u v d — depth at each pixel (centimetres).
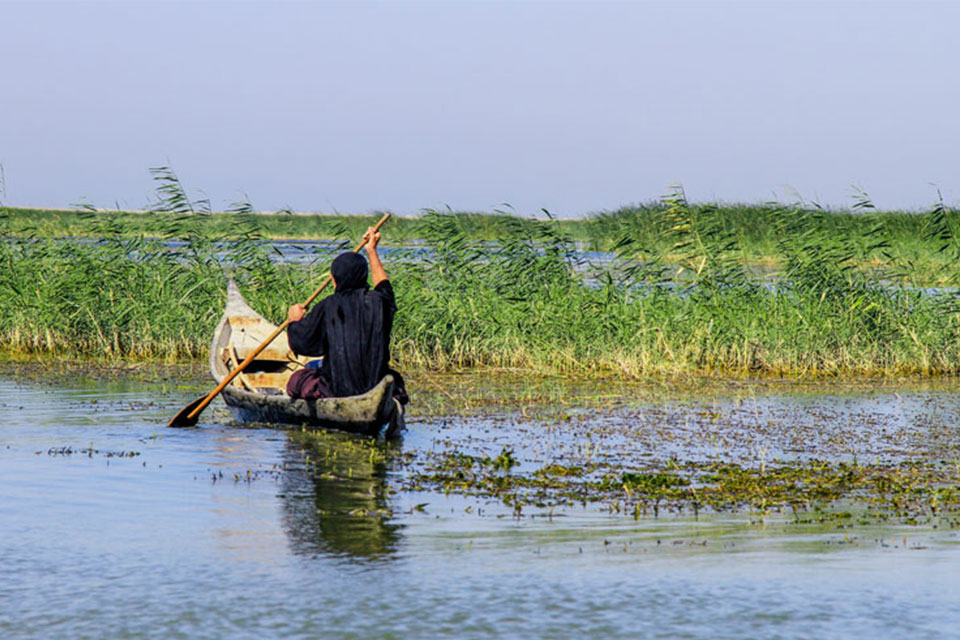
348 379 4306
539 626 2034
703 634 2003
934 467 3766
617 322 6975
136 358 7088
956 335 7069
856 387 6150
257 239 7531
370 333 4316
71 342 7338
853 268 7600
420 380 6256
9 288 7450
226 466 3578
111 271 7438
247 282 7462
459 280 7406
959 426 4722
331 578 2328
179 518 2850
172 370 6462
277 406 4494
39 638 1961
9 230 7956
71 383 5766
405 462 3722
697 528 2822
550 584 2292
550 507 3056
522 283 7456
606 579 2331
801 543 2662
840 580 2342
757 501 3173
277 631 2002
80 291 7344
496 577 2344
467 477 3478
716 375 6656
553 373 6581
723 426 4669
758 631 2020
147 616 2077
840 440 4334
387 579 2323
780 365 6850
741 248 7838
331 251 7544
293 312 4447
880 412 5128
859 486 3422
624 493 3272
